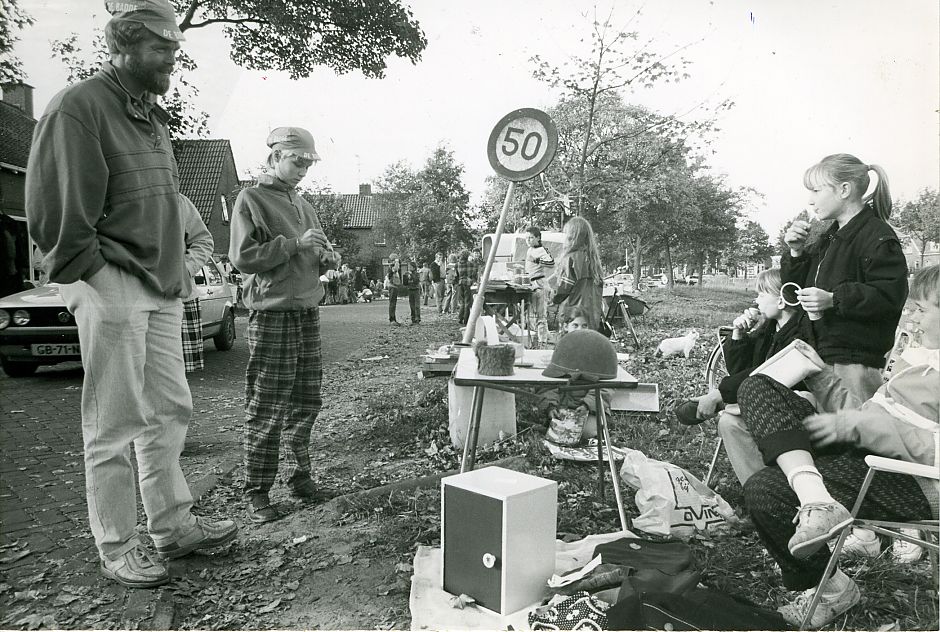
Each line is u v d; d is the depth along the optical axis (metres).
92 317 2.80
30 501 4.05
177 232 3.09
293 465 4.03
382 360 10.54
